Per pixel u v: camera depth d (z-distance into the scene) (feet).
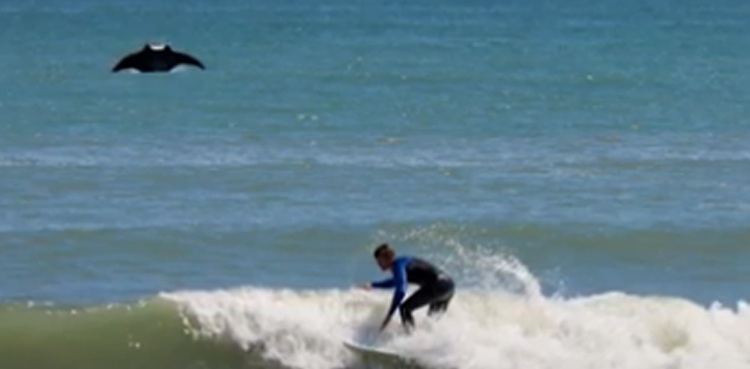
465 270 281.95
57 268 278.46
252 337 221.66
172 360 223.10
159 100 543.39
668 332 226.79
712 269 291.99
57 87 597.93
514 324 224.33
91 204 329.93
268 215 322.14
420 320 219.61
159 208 326.65
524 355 219.82
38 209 323.98
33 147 411.54
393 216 323.37
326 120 486.38
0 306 231.09
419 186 357.41
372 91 598.34
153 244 296.30
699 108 555.28
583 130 476.13
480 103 555.69
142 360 223.10
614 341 223.92
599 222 321.73
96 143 421.18
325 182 359.46
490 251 298.35
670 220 325.62
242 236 303.48
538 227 314.96
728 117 523.70
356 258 291.17
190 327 224.33
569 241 307.78
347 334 220.02
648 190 359.87
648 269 291.58
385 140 438.40
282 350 220.84
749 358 224.94
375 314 222.89
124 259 286.25
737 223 323.98
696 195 355.15
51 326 225.97
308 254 293.43
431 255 292.81
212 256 289.74
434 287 216.13
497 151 419.95
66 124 464.65
